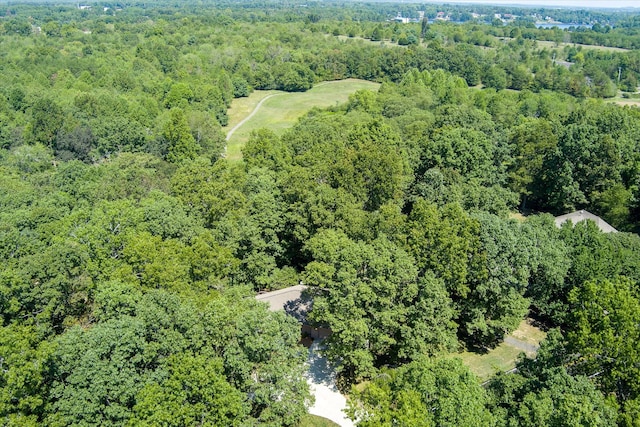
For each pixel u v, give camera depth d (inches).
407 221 2199.8
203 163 2908.5
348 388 1893.5
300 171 2513.5
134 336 1407.5
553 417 1328.7
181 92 5324.8
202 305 1694.1
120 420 1354.6
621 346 1476.4
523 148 3422.7
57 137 4060.0
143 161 3437.5
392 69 7440.9
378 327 1845.5
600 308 1555.1
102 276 1867.6
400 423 1264.8
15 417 1253.1
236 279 2208.4
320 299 1844.2
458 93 4972.9
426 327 1791.3
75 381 1328.7
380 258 1809.8
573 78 6392.7
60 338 1460.4
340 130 3791.8
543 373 1519.4
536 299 2262.6
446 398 1304.1
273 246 2378.2
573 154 3265.3
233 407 1357.0
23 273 1798.7
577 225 2434.8
